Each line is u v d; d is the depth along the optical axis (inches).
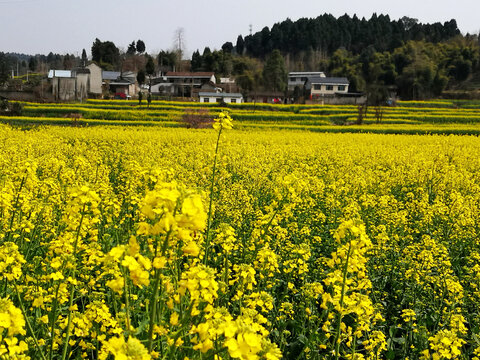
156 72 5012.3
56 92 2770.7
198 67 5324.8
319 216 387.2
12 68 5797.2
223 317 113.8
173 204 94.7
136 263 95.1
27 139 805.2
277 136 1273.4
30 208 235.1
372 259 292.2
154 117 1764.3
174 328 132.3
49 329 154.4
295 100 3826.3
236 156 771.4
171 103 2405.3
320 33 6771.7
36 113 1797.5
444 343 142.0
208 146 922.1
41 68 6545.3
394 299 261.6
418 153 914.7
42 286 188.7
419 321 220.2
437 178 644.1
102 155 748.0
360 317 162.6
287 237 310.8
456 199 440.5
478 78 4662.9
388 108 2568.9
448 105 3078.2
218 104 2464.3
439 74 4222.4
